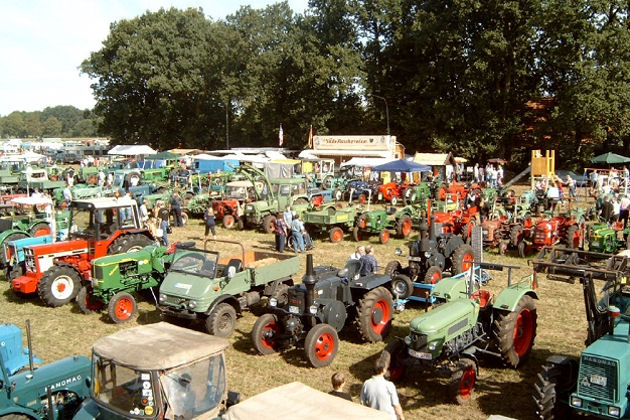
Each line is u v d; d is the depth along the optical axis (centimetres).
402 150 4281
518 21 3925
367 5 4950
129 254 1295
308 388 567
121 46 6334
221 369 635
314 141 4406
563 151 4106
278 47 5453
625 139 4172
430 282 1238
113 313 1232
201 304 1082
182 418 586
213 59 5941
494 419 602
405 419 794
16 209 2203
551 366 725
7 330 863
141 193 3014
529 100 4256
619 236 2014
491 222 1900
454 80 4453
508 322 890
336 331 1013
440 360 859
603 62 3700
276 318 1050
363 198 2820
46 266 1399
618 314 714
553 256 849
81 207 1473
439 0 4466
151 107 6494
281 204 2348
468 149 4191
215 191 2806
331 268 1165
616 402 647
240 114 6391
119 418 593
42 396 739
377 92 4834
